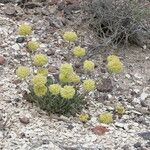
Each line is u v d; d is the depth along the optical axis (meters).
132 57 1.29
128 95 1.15
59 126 0.99
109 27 1.30
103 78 1.19
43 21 1.34
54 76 1.12
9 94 1.06
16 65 1.17
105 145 0.96
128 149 0.95
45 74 1.05
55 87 0.99
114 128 1.02
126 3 1.31
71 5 1.41
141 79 1.22
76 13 1.38
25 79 1.07
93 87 1.02
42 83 0.98
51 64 1.19
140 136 1.00
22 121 0.98
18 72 1.01
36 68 1.16
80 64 1.21
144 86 1.19
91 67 1.03
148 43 1.36
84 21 1.36
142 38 1.34
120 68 1.03
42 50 1.23
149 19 1.34
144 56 1.30
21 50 1.22
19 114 1.00
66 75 1.01
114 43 1.33
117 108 1.07
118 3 1.31
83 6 1.38
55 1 1.43
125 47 1.32
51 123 1.00
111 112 1.08
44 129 0.98
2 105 1.02
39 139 0.94
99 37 1.32
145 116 1.08
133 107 1.11
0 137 0.94
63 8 1.40
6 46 1.23
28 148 0.91
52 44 1.26
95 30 1.34
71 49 1.26
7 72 1.13
